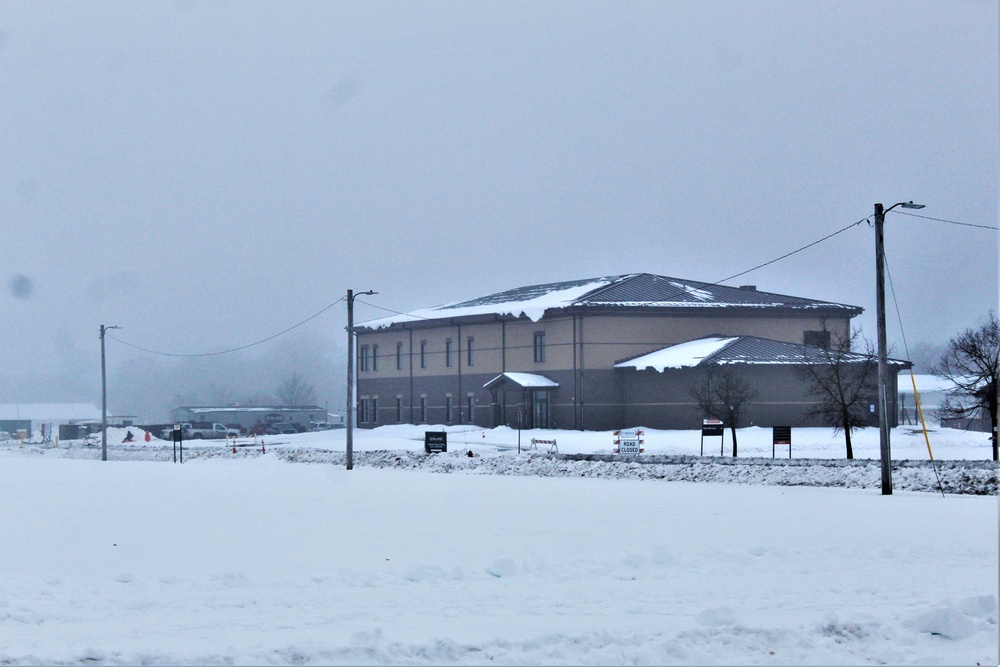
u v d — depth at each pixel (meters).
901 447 57.25
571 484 34.88
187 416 129.88
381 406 94.38
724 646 9.94
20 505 26.38
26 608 12.48
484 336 82.56
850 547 16.64
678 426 70.44
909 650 9.80
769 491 31.12
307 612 12.12
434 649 9.83
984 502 26.59
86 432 116.75
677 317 76.62
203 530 20.38
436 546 17.73
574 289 85.25
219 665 9.50
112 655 9.82
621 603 12.51
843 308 80.19
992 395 50.81
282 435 94.81
